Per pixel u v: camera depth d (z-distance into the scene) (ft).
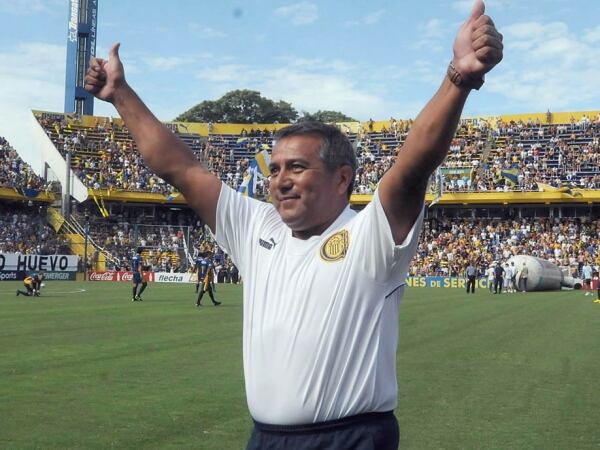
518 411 25.39
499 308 80.69
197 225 198.49
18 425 22.43
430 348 43.04
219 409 24.93
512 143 197.36
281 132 8.70
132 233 187.73
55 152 193.67
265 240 8.89
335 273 8.07
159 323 57.77
